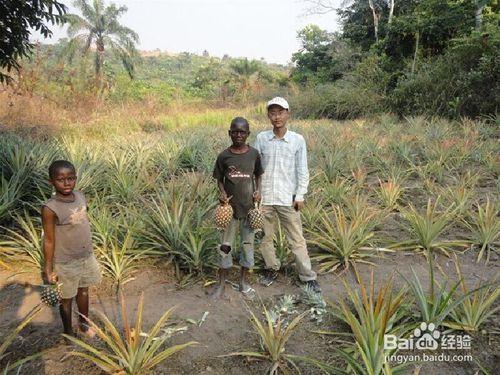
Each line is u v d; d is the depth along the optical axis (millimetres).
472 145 8906
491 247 4566
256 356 2855
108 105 17656
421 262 4383
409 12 22531
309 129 12328
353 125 13469
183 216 4621
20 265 4250
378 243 4836
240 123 3354
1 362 2785
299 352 2914
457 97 13188
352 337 3045
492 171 7555
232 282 3965
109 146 8906
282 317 3344
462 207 5430
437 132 10359
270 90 26859
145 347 2664
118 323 3246
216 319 3340
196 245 4094
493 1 16031
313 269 4266
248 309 3426
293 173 3635
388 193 6016
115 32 36625
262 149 3643
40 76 16203
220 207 3438
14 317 3357
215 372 2717
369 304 2973
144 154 8320
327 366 2592
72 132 12516
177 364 2785
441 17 16672
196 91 45438
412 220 4828
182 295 3754
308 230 4781
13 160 6008
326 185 6527
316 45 32281
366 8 24562
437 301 3035
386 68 18750
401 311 3105
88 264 2910
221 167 3508
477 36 13211
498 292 3084
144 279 4023
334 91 18547
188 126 15945
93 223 4559
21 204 5484
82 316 2977
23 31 6656
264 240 3803
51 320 3312
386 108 16562
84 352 2867
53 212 2646
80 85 18766
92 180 6418
